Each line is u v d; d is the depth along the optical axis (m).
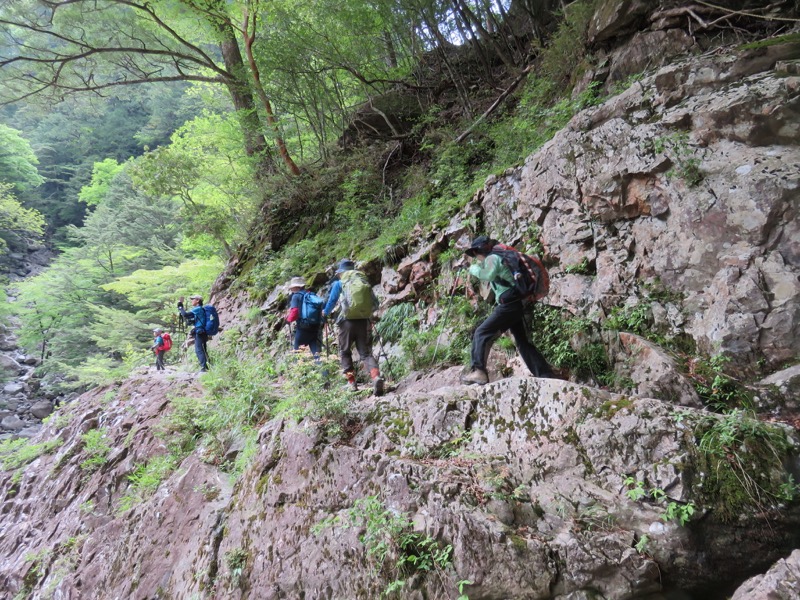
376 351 7.17
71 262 26.08
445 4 10.48
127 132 47.50
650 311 4.43
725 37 5.50
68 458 8.67
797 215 3.75
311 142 14.65
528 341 4.66
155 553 5.31
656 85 5.03
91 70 14.40
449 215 7.49
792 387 3.39
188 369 11.09
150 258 24.44
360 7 10.54
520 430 3.67
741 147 4.19
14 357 28.14
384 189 10.58
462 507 3.23
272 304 9.98
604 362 4.64
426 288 7.18
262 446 5.12
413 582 3.19
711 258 4.13
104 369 18.36
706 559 2.77
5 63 13.08
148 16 13.67
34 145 46.62
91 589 5.71
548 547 2.94
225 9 12.65
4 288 29.58
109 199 32.62
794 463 2.90
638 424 3.20
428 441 4.00
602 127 5.30
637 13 6.26
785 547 2.76
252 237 13.27
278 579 3.91
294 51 11.58
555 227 5.57
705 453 2.97
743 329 3.77
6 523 8.64
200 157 14.80
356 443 4.30
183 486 5.71
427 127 11.04
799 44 4.32
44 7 12.71
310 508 4.09
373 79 12.30
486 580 2.98
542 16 10.09
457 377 5.39
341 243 10.02
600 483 3.18
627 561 2.79
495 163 7.78
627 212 4.89
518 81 9.16
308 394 4.72
